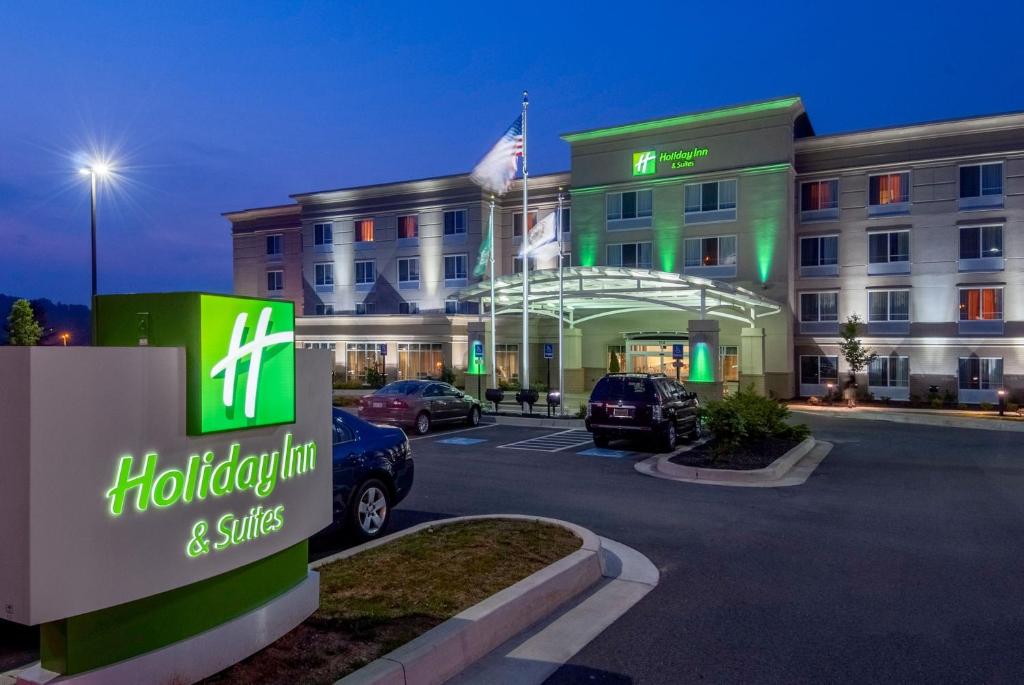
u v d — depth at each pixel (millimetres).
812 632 5664
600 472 13781
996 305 34188
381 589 5883
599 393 17000
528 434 20266
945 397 34281
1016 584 6945
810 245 38281
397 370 42469
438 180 46906
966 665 5062
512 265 46312
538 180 45156
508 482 12609
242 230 56406
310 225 51938
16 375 3434
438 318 40844
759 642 5449
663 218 40125
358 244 50188
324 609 5387
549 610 6055
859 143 36969
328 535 8164
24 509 3402
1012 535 8945
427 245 47781
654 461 15211
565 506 10586
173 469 4027
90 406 3639
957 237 34969
